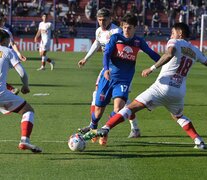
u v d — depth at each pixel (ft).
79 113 54.90
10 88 52.70
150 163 34.47
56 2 192.13
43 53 107.65
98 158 35.53
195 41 173.17
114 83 39.04
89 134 37.11
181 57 36.42
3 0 191.01
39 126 47.01
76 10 192.13
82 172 32.04
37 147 35.94
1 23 58.70
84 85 81.51
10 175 31.19
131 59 38.96
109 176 31.32
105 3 192.95
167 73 36.60
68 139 41.42
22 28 181.68
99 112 40.22
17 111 35.83
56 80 88.53
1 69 35.14
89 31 184.55
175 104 37.58
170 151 37.96
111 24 44.04
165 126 48.49
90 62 129.29
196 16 187.93
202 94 74.02
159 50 174.09
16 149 37.58
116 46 38.75
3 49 35.47
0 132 43.78
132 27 38.45
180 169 33.12
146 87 81.71
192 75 104.94
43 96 67.97
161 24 191.83
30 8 189.98
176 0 194.39
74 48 173.88
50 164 33.76
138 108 36.96
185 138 42.86
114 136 43.24
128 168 33.14
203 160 35.47
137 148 38.83
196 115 55.83
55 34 171.42
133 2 194.29
